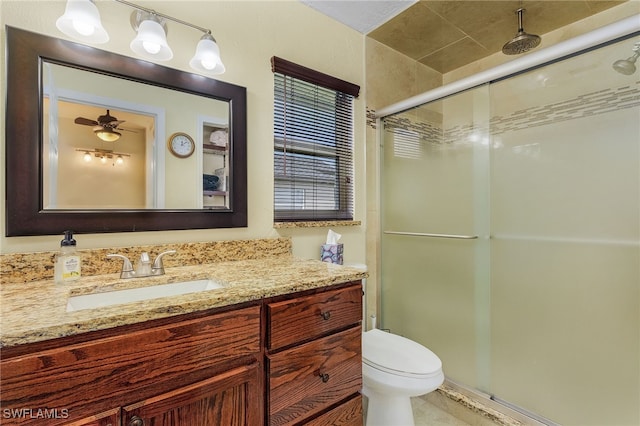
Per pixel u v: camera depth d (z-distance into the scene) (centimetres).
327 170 179
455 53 217
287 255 155
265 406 87
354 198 192
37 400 58
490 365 158
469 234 166
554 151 138
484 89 159
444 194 177
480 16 178
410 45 208
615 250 124
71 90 105
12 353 57
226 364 81
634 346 120
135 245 116
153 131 121
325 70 177
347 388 106
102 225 109
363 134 197
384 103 208
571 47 128
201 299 77
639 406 118
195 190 130
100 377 64
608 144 125
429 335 183
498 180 156
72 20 93
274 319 89
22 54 97
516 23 184
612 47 122
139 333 68
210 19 136
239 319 83
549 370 140
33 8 100
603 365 126
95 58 109
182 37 128
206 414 77
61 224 102
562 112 135
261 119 151
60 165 103
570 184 134
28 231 97
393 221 202
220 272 112
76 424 61
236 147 141
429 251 183
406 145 194
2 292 85
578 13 173
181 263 124
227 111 139
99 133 110
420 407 168
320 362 99
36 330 58
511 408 148
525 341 147
